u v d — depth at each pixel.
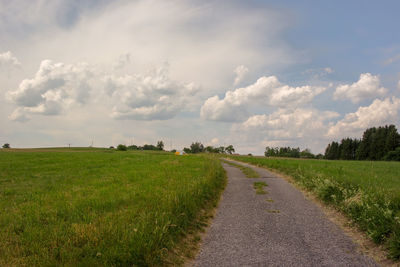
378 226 6.73
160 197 9.34
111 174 16.89
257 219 8.62
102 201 9.09
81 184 13.23
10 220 7.21
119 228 6.12
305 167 20.44
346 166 26.00
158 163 24.92
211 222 8.43
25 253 5.14
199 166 21.70
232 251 6.25
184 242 6.66
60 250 5.13
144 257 5.20
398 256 5.61
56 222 6.98
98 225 6.53
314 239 6.91
